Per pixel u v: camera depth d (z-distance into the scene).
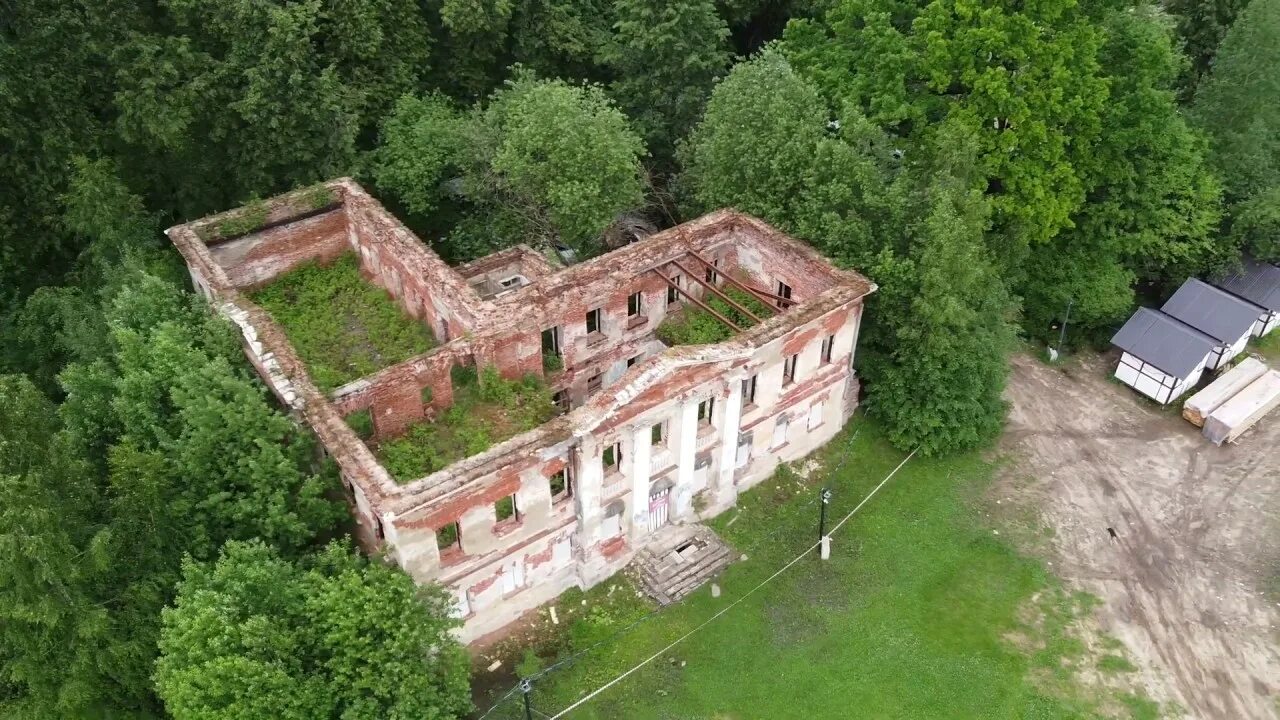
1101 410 43.41
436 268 35.94
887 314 36.84
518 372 35.84
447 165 45.19
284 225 41.16
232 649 24.11
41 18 37.12
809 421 38.56
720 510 36.44
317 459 31.00
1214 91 47.06
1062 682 31.17
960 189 36.34
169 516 27.33
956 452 40.28
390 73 45.69
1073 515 37.59
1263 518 37.62
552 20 49.41
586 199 40.09
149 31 40.28
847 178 37.16
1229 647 32.47
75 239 40.09
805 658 31.64
